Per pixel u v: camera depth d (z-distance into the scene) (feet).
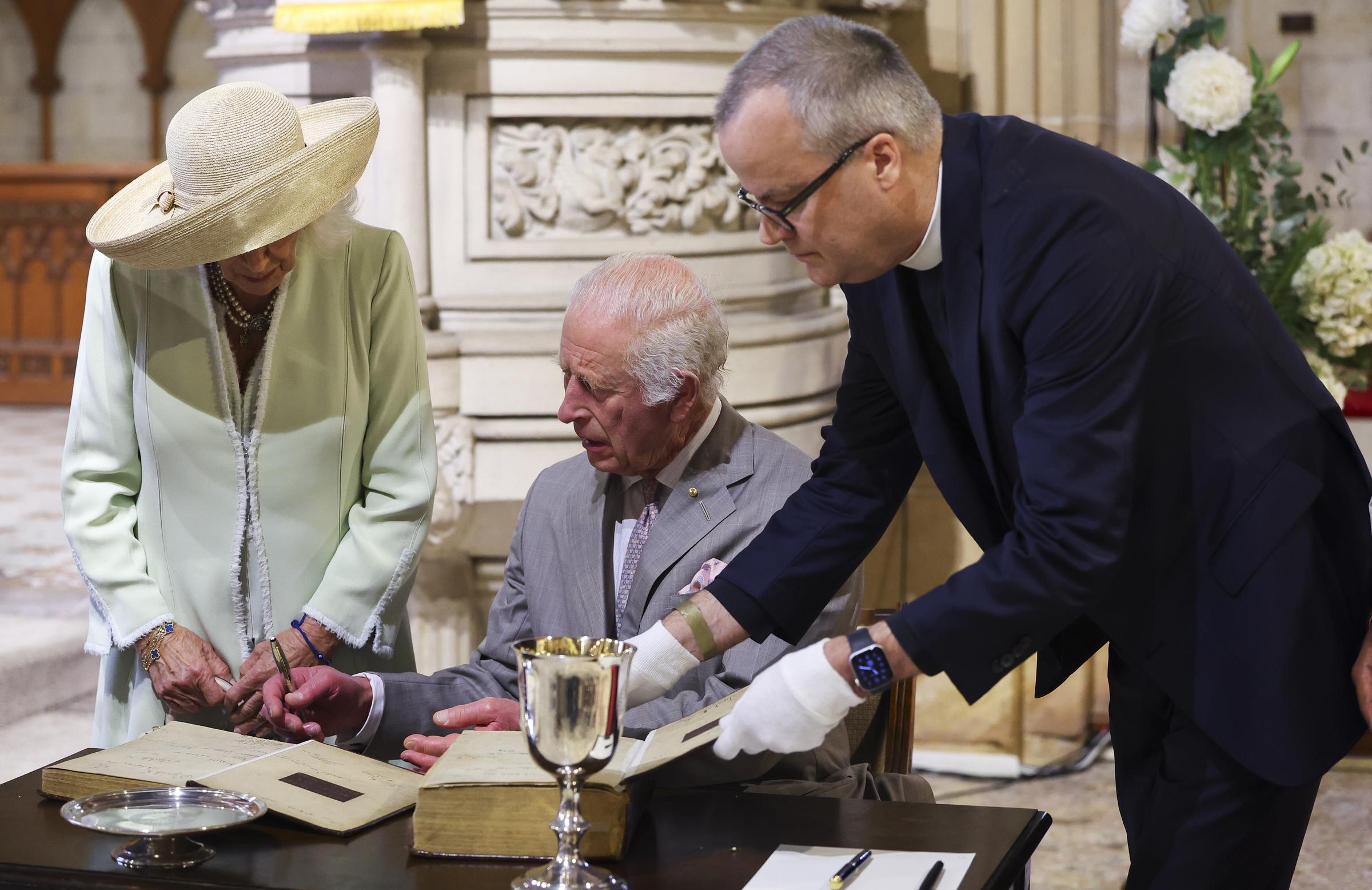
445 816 5.01
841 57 5.05
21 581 15.92
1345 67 15.96
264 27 11.92
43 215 27.81
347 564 7.59
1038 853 11.77
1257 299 5.65
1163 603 5.68
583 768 4.66
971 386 5.47
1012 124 5.44
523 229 11.79
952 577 5.07
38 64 37.86
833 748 6.89
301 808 5.30
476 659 7.45
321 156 6.97
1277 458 5.55
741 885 4.84
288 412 7.52
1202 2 15.14
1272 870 5.82
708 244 11.98
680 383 6.58
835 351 12.75
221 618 7.57
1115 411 5.04
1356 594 5.88
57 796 5.58
